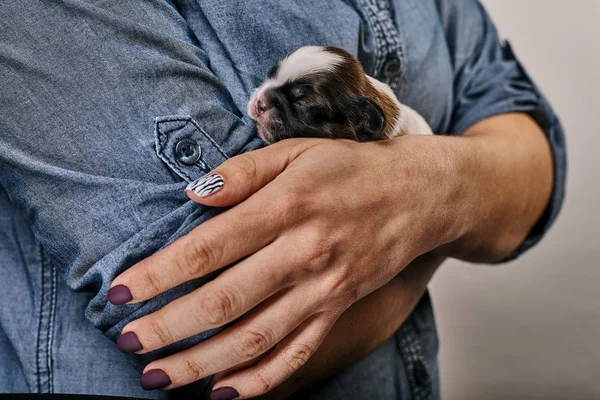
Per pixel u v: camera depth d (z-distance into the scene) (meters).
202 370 0.42
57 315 0.47
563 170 0.62
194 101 0.44
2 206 0.48
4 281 0.47
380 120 0.49
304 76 0.49
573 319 1.00
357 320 0.48
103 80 0.43
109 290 0.40
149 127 0.43
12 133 0.42
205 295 0.40
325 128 0.49
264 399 0.46
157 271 0.39
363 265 0.44
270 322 0.41
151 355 0.43
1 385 0.47
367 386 0.52
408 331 0.57
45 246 0.43
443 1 0.62
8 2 0.42
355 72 0.50
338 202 0.43
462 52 0.62
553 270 1.00
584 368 1.01
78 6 0.43
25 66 0.42
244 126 0.46
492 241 0.57
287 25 0.49
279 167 0.43
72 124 0.42
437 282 1.01
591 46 0.97
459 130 0.62
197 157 0.44
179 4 0.48
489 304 1.01
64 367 0.46
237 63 0.47
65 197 0.42
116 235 0.42
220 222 0.40
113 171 0.43
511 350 1.02
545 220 0.62
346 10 0.51
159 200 0.43
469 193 0.51
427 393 0.57
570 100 0.99
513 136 0.59
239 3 0.47
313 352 0.44
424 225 0.47
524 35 0.99
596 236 0.98
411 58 0.55
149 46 0.44
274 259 0.41
